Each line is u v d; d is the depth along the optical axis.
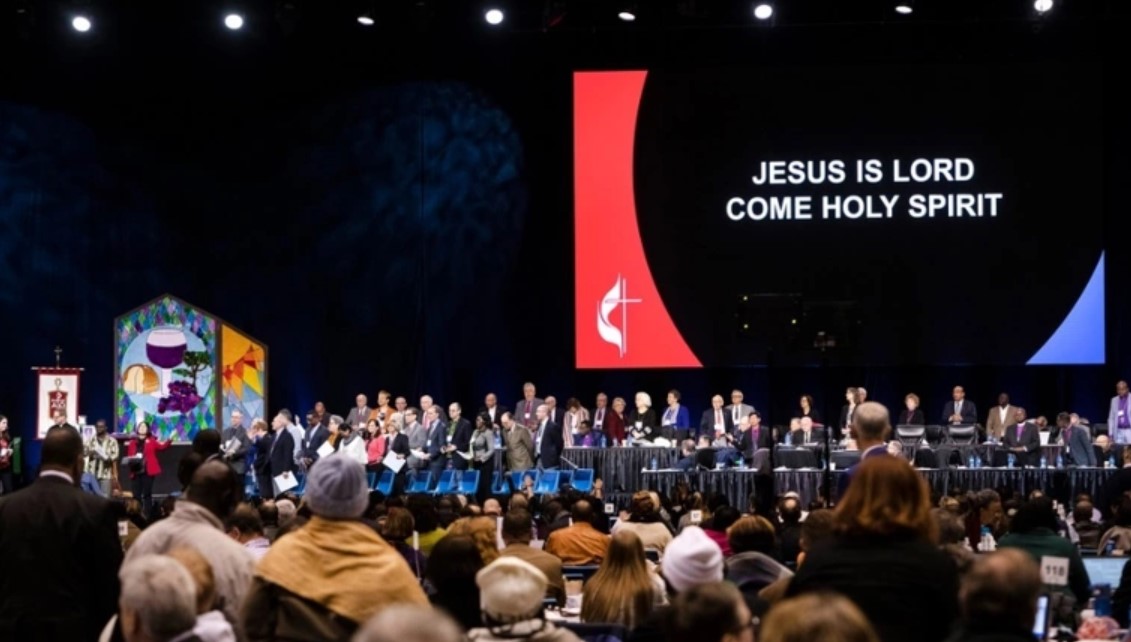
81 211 25.48
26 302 25.34
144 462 23.69
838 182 23.47
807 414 22.30
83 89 25.44
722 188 23.67
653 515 10.27
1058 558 6.64
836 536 4.77
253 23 23.28
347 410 25.48
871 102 23.44
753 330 14.39
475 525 7.77
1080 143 23.12
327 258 25.50
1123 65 23.75
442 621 2.48
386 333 25.44
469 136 25.22
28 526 6.29
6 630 6.23
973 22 22.61
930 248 23.31
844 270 23.47
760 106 23.61
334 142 25.45
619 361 23.88
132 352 24.83
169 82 25.48
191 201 25.62
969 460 20.94
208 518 5.51
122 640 5.35
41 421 24.20
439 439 23.14
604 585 7.00
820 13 23.14
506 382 25.30
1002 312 23.22
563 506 13.04
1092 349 23.14
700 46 24.59
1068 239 23.14
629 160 23.88
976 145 23.28
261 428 23.84
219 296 25.66
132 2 24.36
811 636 2.81
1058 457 21.27
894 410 24.59
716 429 22.84
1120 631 6.33
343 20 24.19
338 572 4.90
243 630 4.91
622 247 23.88
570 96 24.92
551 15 22.06
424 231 25.31
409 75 25.31
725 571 7.11
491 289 25.25
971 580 4.09
